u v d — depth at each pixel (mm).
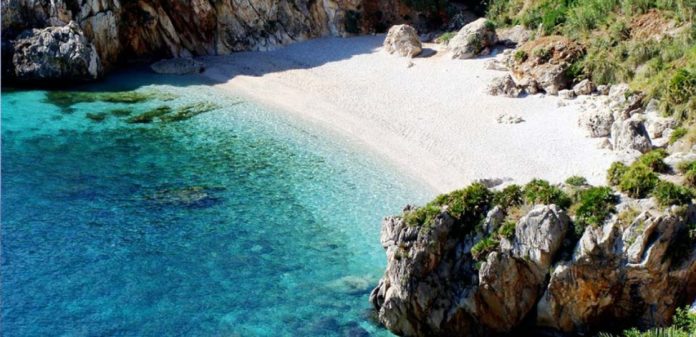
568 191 26391
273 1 62781
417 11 65312
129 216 33250
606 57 48188
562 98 47156
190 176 38188
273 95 51906
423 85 51656
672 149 36219
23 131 42344
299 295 28000
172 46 60875
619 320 24984
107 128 44031
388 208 35406
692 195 25375
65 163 38438
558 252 24562
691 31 45094
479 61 54719
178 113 47562
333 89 52344
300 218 34250
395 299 25781
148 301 27047
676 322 23344
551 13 55656
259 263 30125
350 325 26266
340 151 42344
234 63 59125
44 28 52688
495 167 39125
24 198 34031
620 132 38375
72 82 53000
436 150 41844
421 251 25484
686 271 24312
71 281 27859
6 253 29312
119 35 58594
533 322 25672
